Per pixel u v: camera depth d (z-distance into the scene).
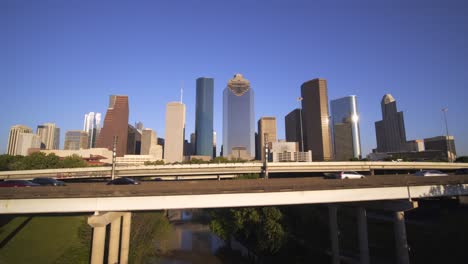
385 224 61.12
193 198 33.50
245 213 49.28
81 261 41.09
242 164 98.88
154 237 64.94
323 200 36.22
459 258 43.38
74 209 31.42
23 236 41.50
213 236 72.38
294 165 101.75
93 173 89.56
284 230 47.69
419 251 47.97
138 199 32.47
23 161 108.81
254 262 52.91
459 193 42.47
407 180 40.72
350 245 54.69
